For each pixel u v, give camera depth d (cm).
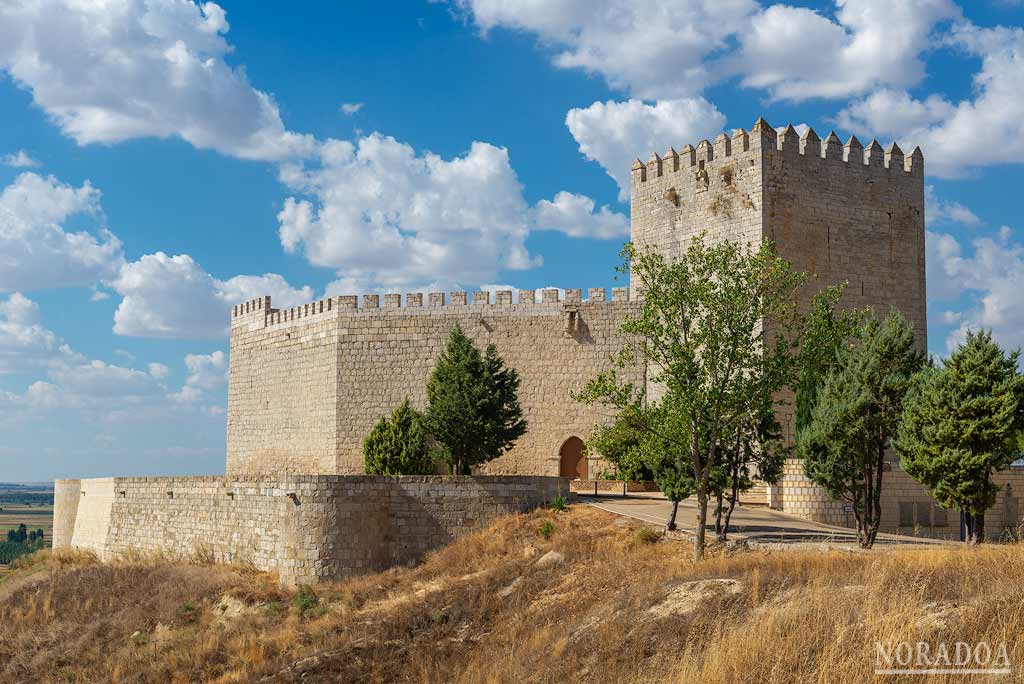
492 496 4734
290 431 7756
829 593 2652
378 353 7238
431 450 6250
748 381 4000
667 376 4109
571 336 6925
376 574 4494
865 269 6531
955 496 4125
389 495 4622
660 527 4475
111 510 6072
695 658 2450
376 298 7300
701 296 3994
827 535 4556
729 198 6431
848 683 2172
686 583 3088
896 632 2322
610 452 5856
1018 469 5578
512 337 7019
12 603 5362
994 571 2711
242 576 4722
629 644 2742
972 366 4188
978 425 4091
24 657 4456
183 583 4844
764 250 4084
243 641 3956
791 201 6319
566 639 2939
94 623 4719
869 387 4412
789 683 2239
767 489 5594
